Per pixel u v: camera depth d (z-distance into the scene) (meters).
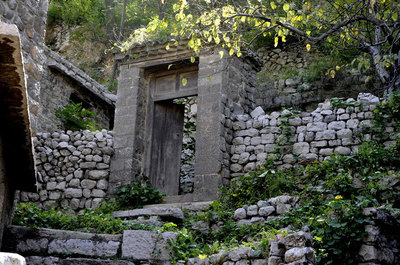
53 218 8.79
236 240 8.77
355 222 7.78
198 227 10.04
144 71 13.82
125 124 13.33
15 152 7.00
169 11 22.12
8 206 7.74
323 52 19.22
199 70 12.97
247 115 12.81
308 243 6.55
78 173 12.82
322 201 9.34
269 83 17.59
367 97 11.88
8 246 7.71
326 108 12.12
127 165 12.89
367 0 9.06
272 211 9.28
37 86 9.30
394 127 11.48
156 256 7.73
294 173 11.45
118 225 8.58
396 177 9.32
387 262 7.81
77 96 17.17
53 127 15.91
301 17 8.91
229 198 11.01
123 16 23.05
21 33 9.09
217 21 8.95
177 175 13.79
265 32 9.24
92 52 22.75
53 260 7.67
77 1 23.20
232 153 12.60
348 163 10.65
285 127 12.22
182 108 14.22
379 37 12.26
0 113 6.30
